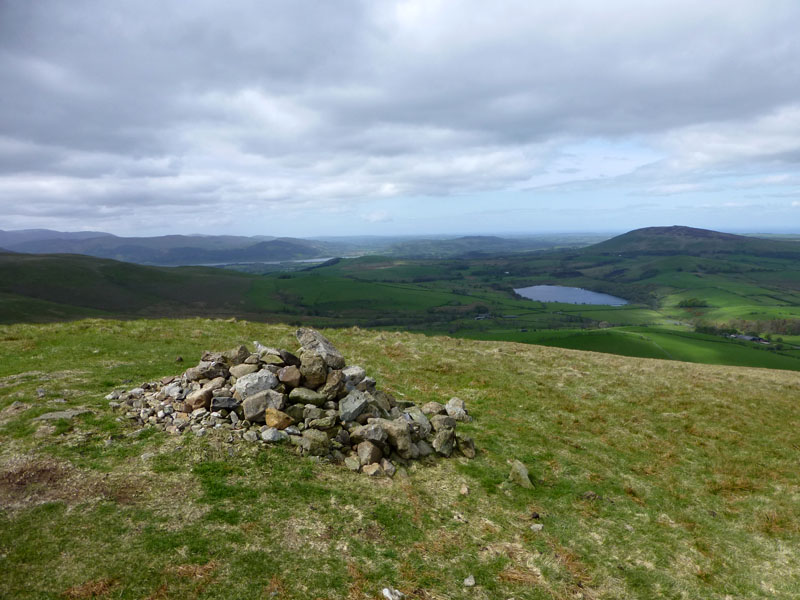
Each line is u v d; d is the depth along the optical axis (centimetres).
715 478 1664
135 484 1097
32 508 969
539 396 2438
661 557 1150
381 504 1193
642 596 997
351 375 1723
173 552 896
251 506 1080
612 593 994
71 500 1010
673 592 1022
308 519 1070
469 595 913
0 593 753
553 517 1270
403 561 985
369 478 1314
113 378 1847
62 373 1878
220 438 1336
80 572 820
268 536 986
